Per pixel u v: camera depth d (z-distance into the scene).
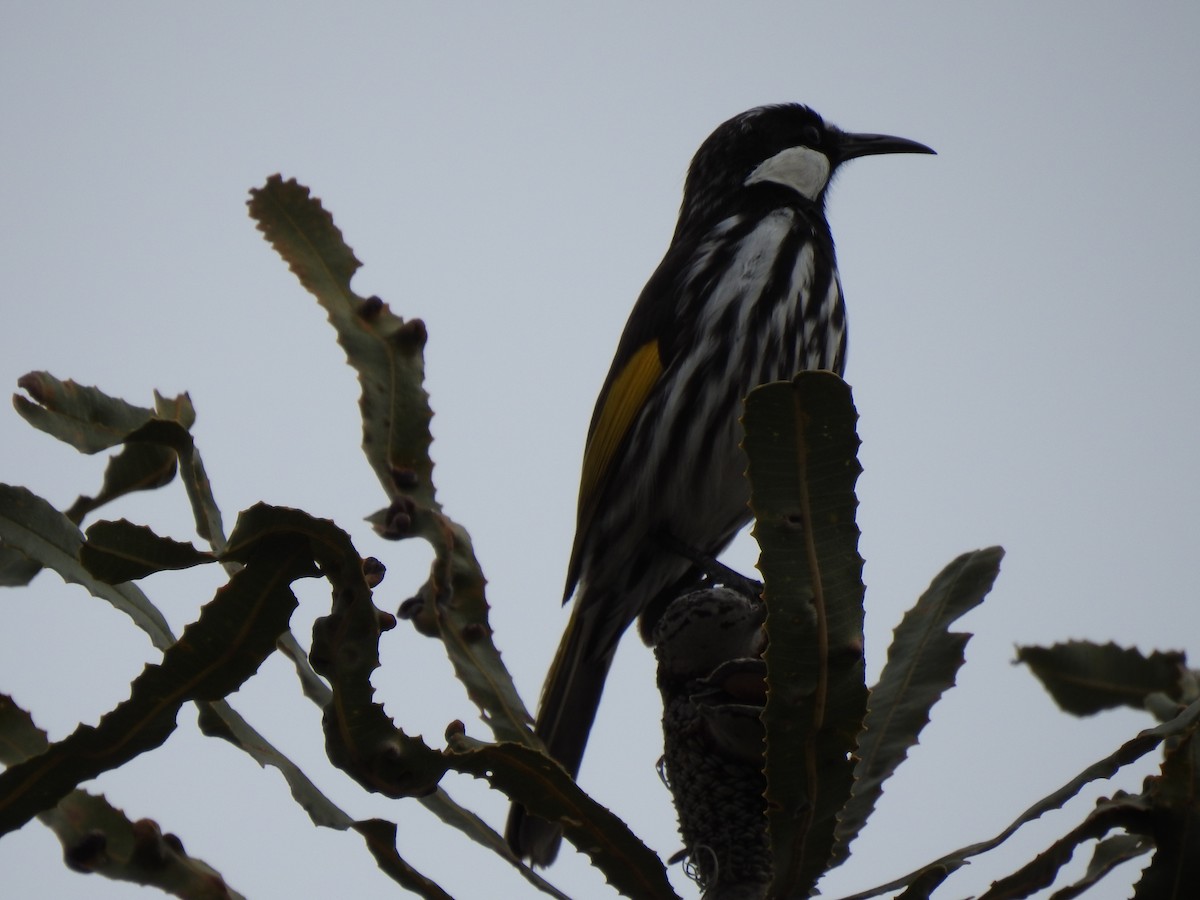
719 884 5.10
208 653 4.04
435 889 4.50
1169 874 4.45
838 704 4.13
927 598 5.43
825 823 4.26
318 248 5.77
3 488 4.61
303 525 4.01
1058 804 4.39
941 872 4.25
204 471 4.80
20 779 3.94
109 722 3.99
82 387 4.71
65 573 4.65
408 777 4.27
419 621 5.50
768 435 3.97
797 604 4.07
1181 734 4.52
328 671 4.10
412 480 5.62
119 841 4.39
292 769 4.62
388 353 5.71
